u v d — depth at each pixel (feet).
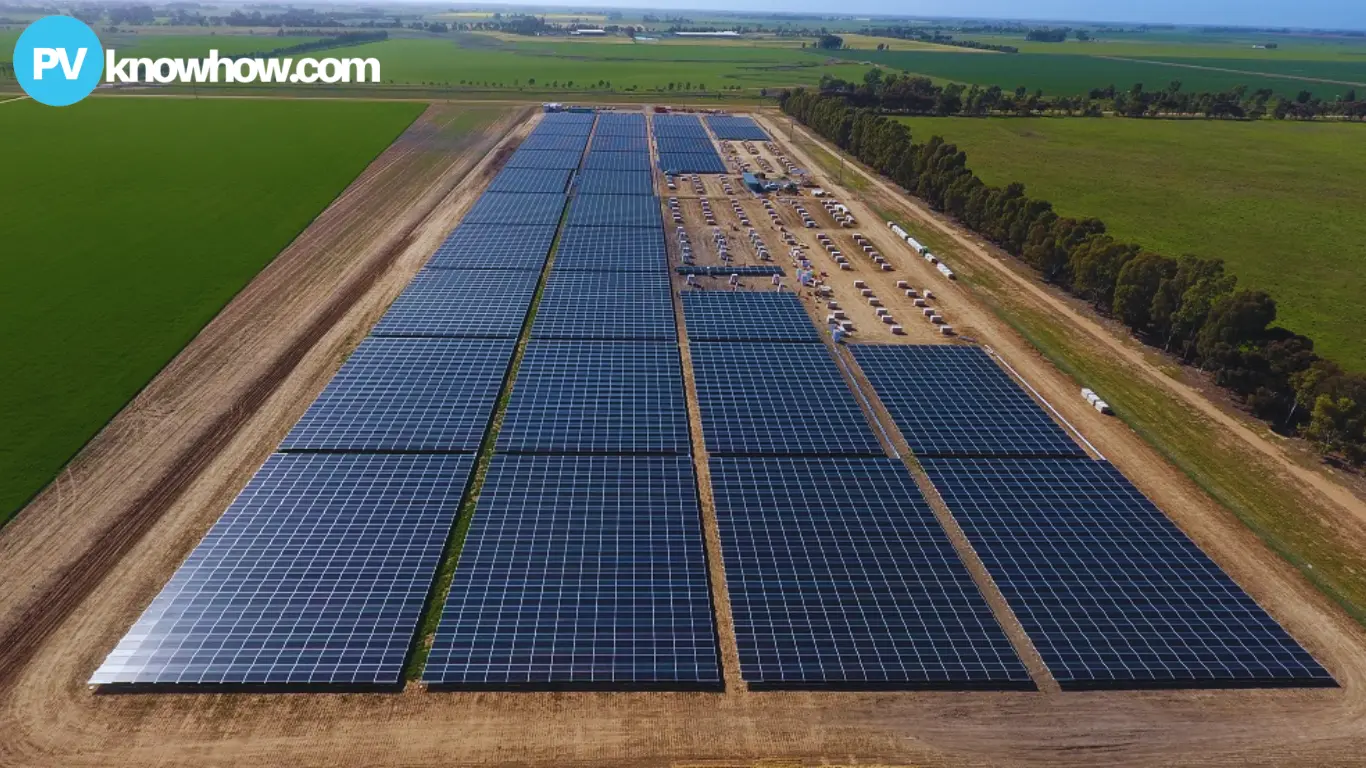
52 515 143.02
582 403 184.14
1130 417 191.52
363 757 103.96
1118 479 164.14
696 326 230.68
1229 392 206.90
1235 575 141.38
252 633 118.11
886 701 114.93
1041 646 122.83
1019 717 113.29
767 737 109.29
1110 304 257.14
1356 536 152.35
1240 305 205.67
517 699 112.68
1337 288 288.92
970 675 117.19
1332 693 118.21
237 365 199.11
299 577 128.57
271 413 178.70
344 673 112.78
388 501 147.54
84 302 229.45
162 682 110.42
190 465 159.33
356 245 292.20
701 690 115.55
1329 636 128.67
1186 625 126.93
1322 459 177.68
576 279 265.13
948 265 300.20
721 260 294.05
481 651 116.67
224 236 294.05
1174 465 173.37
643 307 242.78
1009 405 192.65
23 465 155.63
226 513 142.10
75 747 103.81
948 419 185.47
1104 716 113.70
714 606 129.29
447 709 110.73
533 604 125.18
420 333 218.38
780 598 129.29
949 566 137.18
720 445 170.50
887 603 129.08
